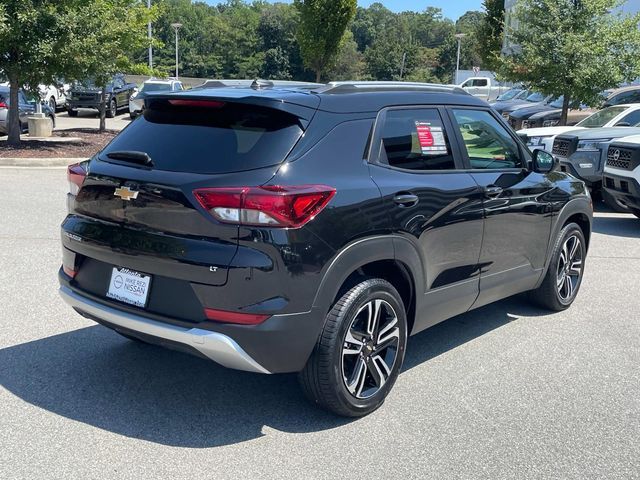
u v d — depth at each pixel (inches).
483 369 188.7
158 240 140.0
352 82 173.9
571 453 144.4
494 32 1460.4
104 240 149.9
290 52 3654.0
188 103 152.8
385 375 161.5
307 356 143.6
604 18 674.8
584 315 239.0
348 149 151.5
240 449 141.6
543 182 217.3
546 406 166.4
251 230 132.7
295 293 136.5
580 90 670.5
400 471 135.0
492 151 198.7
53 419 151.4
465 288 185.8
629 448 147.3
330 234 140.6
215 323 134.6
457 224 175.2
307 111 147.0
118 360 185.3
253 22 3752.5
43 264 272.8
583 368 191.0
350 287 149.9
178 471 132.3
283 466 135.6
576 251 244.1
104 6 626.8
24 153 584.4
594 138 438.3
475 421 157.4
